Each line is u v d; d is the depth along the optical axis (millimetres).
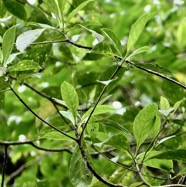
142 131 1551
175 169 2203
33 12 1892
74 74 2096
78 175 1517
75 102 1489
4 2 1885
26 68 1453
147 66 1667
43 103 2074
